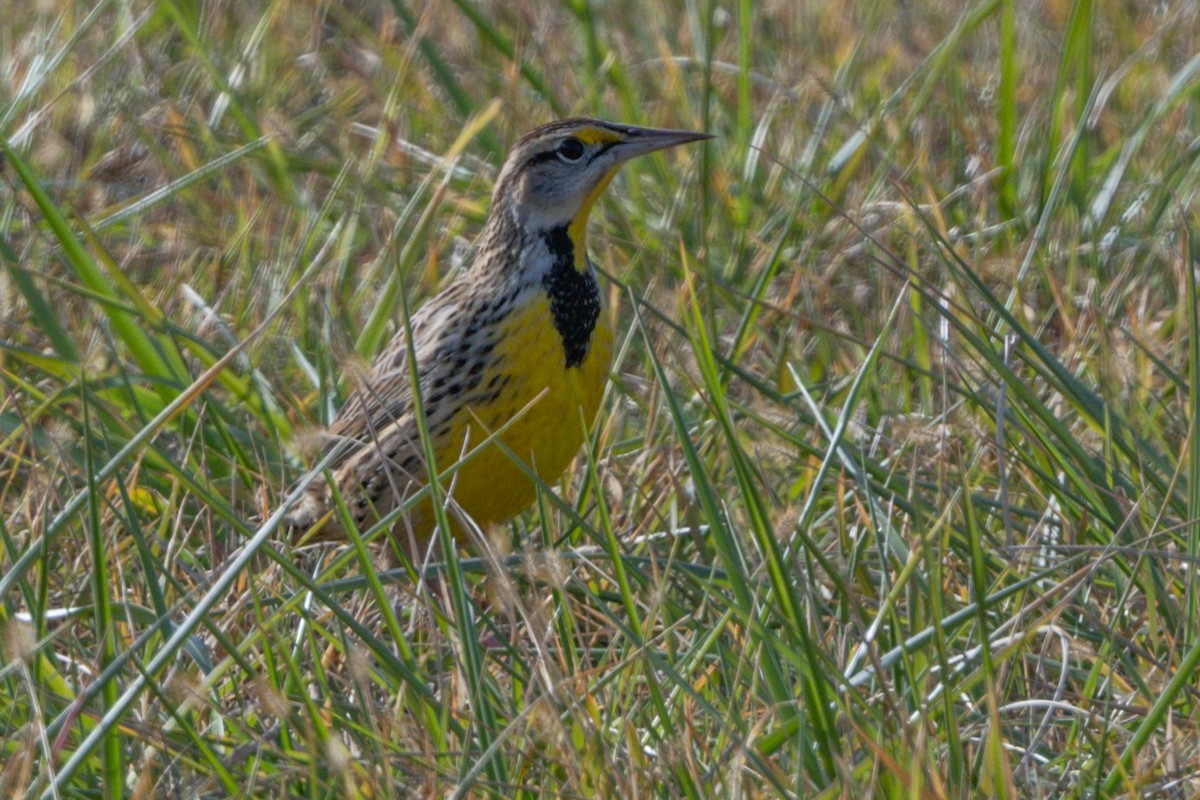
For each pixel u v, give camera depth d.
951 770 6.73
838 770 6.67
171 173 14.12
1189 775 7.06
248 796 6.82
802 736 6.93
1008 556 8.84
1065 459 9.21
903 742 6.77
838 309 12.68
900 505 9.04
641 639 7.66
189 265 12.73
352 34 16.95
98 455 9.93
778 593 7.18
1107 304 11.70
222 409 10.69
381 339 12.01
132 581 9.02
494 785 6.87
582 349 9.80
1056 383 9.56
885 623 8.17
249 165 14.09
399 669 7.29
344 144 14.63
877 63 16.64
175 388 10.60
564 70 16.39
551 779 7.00
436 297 10.15
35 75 14.51
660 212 13.91
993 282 12.57
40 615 7.32
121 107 15.06
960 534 8.94
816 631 7.42
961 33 14.62
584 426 8.46
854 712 7.23
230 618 8.30
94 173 14.53
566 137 9.82
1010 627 8.00
